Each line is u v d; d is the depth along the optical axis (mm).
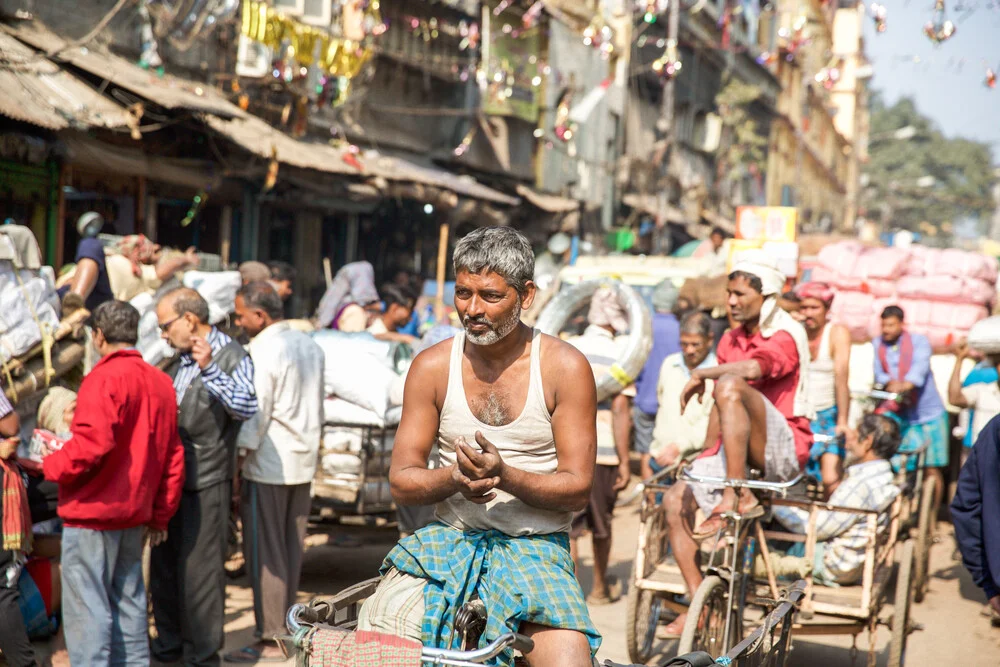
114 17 13078
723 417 5641
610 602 8148
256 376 6320
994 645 7656
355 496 7672
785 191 49531
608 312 7645
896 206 79312
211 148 13352
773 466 5852
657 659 7008
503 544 3293
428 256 20312
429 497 3213
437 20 20656
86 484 5410
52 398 6523
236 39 14922
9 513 5480
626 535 10719
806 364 6426
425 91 21219
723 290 12961
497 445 3301
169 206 14008
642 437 11219
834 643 7672
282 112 16016
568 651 3139
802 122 52500
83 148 11297
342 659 2969
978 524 4660
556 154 25953
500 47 22219
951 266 12008
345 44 15602
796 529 6312
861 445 6961
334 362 7695
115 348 5590
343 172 13992
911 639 7750
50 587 6418
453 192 17562
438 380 3344
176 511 5973
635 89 31312
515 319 3205
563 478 3193
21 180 10711
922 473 9992
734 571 5410
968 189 84312
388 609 3289
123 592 5641
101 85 11797
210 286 8406
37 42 11305
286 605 6512
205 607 5988
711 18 35531
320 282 18344
